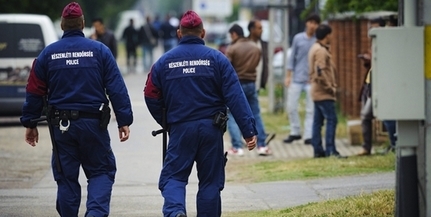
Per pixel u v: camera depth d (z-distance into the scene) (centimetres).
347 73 4184
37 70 1631
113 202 2116
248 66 2978
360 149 3177
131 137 3475
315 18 3284
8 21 3822
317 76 2852
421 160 1426
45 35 3844
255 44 3005
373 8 3709
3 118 4400
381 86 1347
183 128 1574
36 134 1705
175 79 1580
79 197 1644
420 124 1416
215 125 1578
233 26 3005
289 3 4438
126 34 7638
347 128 3447
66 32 1641
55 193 2267
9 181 2512
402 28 1341
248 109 1580
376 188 2156
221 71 1584
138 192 2292
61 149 1623
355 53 3956
